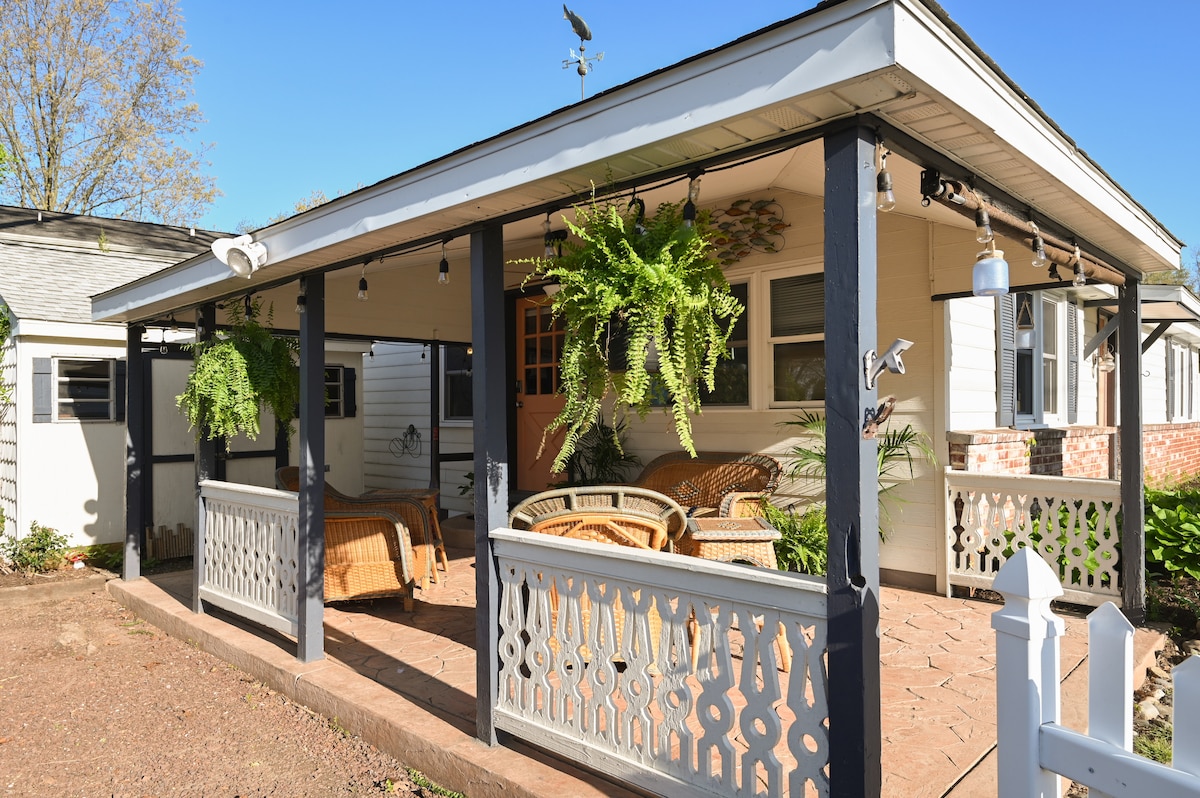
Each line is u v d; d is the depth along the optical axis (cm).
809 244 566
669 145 247
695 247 256
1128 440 485
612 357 283
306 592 439
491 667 328
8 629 593
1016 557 168
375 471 1177
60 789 340
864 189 222
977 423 587
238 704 427
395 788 324
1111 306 888
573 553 296
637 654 277
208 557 563
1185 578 510
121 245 1025
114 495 837
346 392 1002
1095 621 158
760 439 598
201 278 495
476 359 335
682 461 628
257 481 899
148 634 573
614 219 259
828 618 218
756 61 217
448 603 562
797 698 229
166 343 749
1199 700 140
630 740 280
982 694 356
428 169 324
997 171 285
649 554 270
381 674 416
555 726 306
